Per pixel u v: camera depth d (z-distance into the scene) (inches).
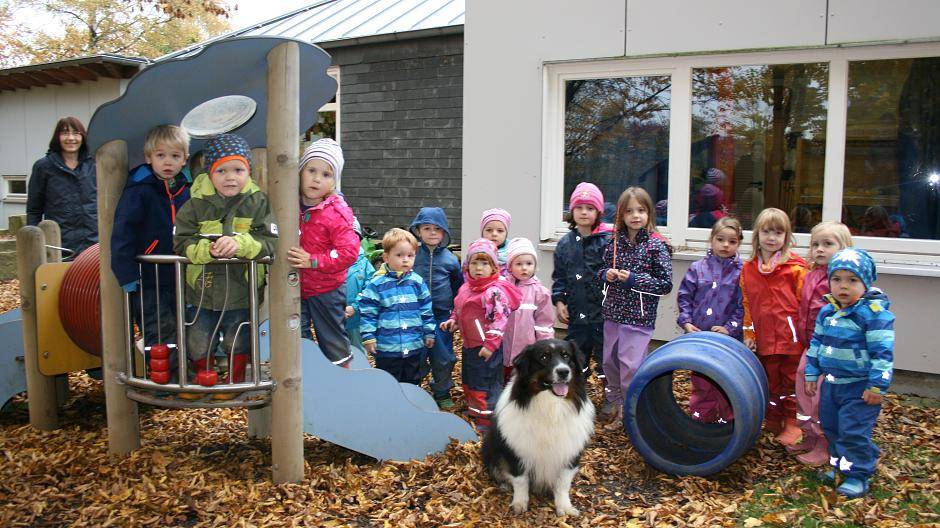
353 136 426.6
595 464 172.2
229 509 140.3
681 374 242.5
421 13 428.8
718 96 238.2
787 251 181.9
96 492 146.5
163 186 156.4
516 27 261.7
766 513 144.9
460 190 390.3
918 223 218.2
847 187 225.3
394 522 138.9
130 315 153.6
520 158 265.3
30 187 261.6
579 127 260.4
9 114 560.1
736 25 230.1
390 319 197.5
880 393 146.3
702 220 244.2
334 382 162.1
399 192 412.5
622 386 191.9
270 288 145.6
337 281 181.2
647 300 189.8
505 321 182.2
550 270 262.4
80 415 200.8
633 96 250.2
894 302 216.4
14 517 136.6
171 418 197.3
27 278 182.7
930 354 212.8
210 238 136.1
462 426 175.8
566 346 145.2
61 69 473.4
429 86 394.9
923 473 161.8
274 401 148.7
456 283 222.5
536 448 142.0
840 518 141.9
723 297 190.7
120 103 138.9
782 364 184.2
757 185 236.8
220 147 136.4
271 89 140.8
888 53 214.4
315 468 161.9
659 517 143.3
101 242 154.9
